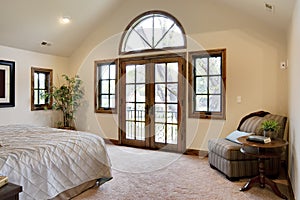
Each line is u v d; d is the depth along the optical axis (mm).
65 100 6141
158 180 3387
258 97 4270
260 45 4234
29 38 5270
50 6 4766
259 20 4191
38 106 5922
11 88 5281
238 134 3812
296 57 2803
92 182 3086
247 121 4059
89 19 5637
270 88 4176
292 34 3199
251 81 4316
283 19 3527
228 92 4520
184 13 4969
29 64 5648
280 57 4094
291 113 3352
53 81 6219
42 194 2344
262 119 3779
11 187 1497
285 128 3828
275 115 3799
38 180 2328
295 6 2779
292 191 2963
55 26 5316
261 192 2951
